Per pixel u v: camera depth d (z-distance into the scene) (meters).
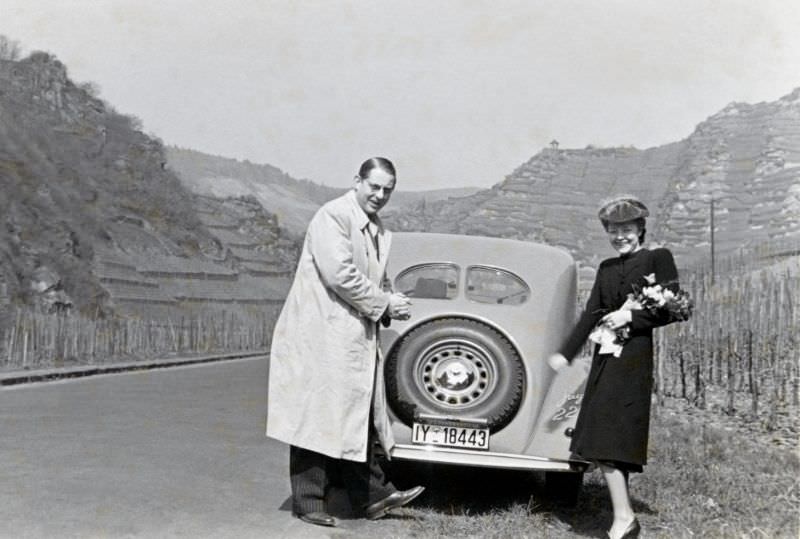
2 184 43.91
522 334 6.17
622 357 5.07
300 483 5.50
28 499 5.75
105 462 7.15
